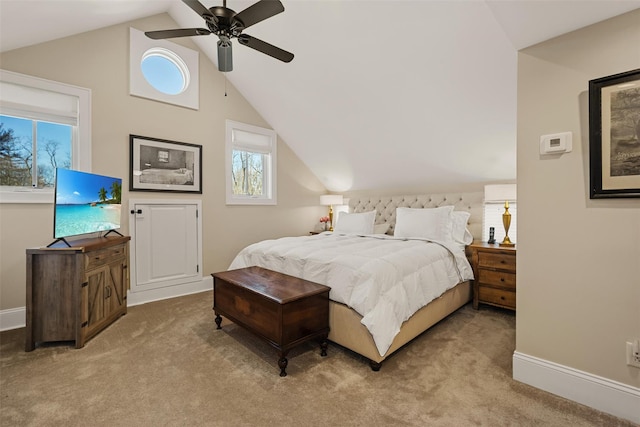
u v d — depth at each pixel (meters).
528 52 1.79
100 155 3.16
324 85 3.51
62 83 2.93
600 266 1.57
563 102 1.67
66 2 2.32
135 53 3.40
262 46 2.20
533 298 1.80
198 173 3.90
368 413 1.56
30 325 2.25
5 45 2.55
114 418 1.52
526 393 1.73
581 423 1.48
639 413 1.47
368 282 2.07
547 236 1.74
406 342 2.25
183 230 3.78
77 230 2.50
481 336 2.51
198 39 3.82
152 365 2.05
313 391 1.75
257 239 4.58
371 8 2.49
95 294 2.52
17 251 2.73
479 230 3.71
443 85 2.86
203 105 3.97
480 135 3.22
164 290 3.62
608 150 1.52
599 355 1.58
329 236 3.99
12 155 2.76
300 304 2.03
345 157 4.63
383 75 3.04
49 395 1.71
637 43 1.44
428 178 4.27
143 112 3.46
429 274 2.58
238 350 2.27
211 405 1.63
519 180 1.84
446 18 2.32
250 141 4.52
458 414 1.55
